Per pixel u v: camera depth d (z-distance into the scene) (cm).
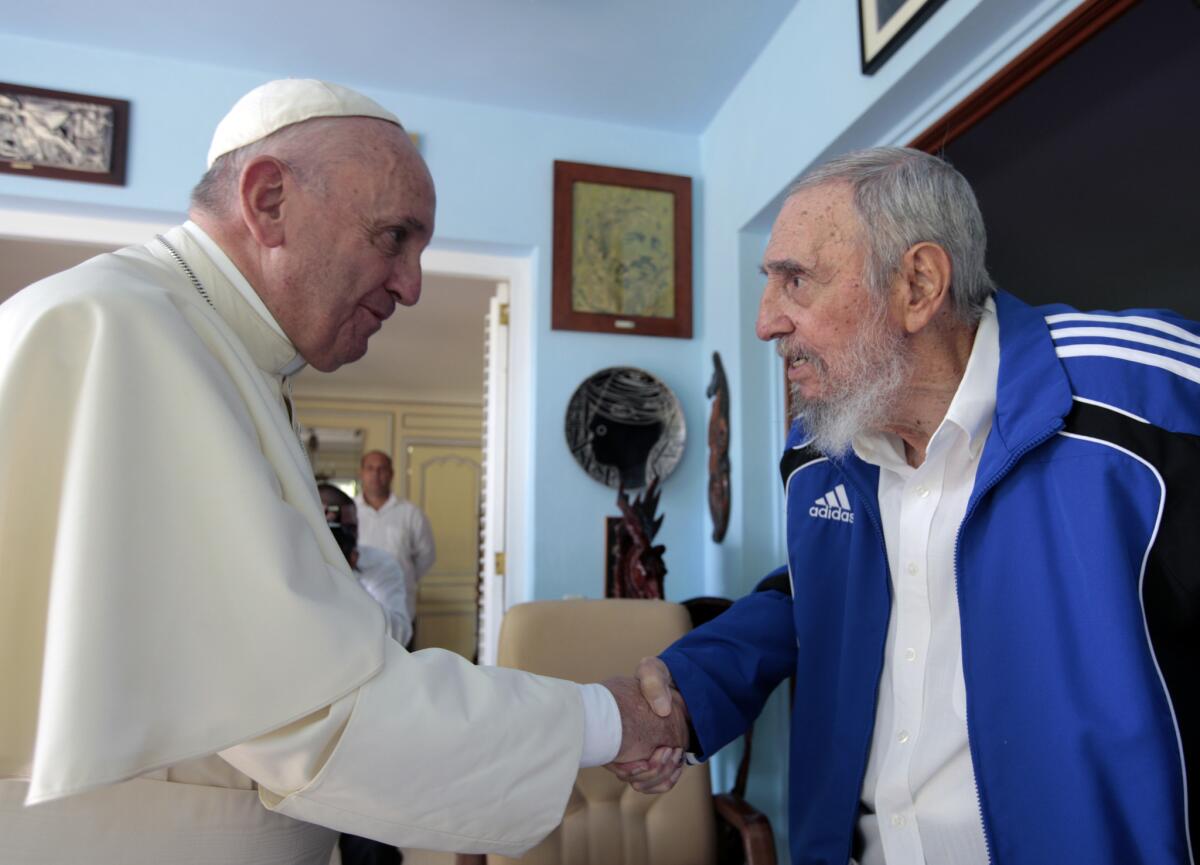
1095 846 66
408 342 498
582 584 245
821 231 84
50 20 214
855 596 92
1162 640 68
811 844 95
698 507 257
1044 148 133
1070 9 129
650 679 92
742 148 237
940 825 82
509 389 259
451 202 249
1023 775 72
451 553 649
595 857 153
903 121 172
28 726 58
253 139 79
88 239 230
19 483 58
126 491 57
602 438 250
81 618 53
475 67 235
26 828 64
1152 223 110
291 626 59
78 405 58
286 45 224
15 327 60
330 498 216
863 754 89
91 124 222
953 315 83
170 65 231
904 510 88
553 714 71
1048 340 79
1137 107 113
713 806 161
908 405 86
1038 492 75
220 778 69
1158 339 75
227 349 72
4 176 216
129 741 53
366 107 83
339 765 60
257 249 80
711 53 226
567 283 252
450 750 63
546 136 259
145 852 67
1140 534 68
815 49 193
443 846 66
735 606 113
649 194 262
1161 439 69
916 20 149
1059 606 72
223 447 61
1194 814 66
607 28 216
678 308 261
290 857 73
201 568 58
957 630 83
